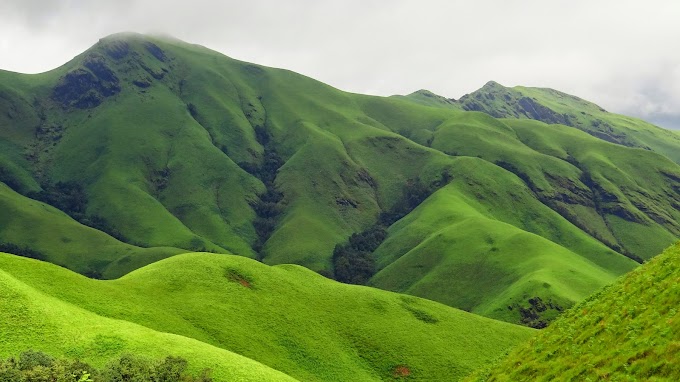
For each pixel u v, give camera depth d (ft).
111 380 155.84
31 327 191.52
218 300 354.74
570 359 131.85
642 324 121.90
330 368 323.78
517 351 167.43
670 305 121.39
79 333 198.59
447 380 340.18
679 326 108.58
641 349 110.63
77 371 150.00
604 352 122.52
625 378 105.29
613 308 144.25
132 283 340.18
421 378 340.59
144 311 294.25
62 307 219.61
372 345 368.48
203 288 366.43
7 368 145.18
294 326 358.64
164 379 167.94
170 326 289.33
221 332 311.68
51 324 197.67
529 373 142.20
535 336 169.89
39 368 147.13
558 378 126.21
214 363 196.95
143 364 169.89
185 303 334.85
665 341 107.34
